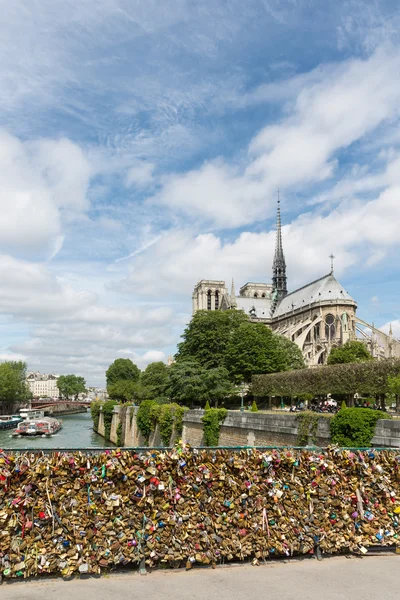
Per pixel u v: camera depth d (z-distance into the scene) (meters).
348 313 145.75
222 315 99.62
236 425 44.84
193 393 77.19
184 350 99.06
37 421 109.44
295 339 144.25
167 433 59.56
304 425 34.97
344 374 54.00
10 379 166.12
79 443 92.25
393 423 27.84
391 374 48.69
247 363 89.88
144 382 138.00
